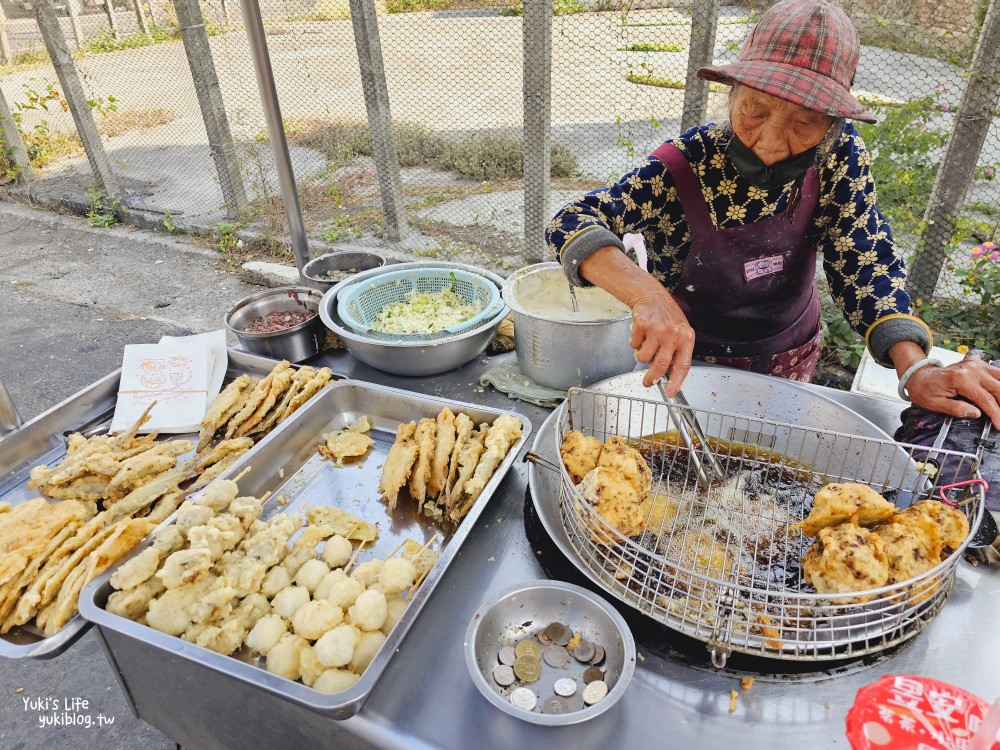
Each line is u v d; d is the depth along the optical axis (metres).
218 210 6.08
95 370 4.03
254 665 1.26
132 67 7.90
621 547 1.16
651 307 1.39
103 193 6.37
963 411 1.36
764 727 1.04
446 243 4.98
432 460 1.64
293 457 1.80
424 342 2.02
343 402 1.96
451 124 6.11
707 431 1.66
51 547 1.51
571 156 4.85
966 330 3.32
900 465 1.37
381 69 4.50
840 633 1.10
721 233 1.79
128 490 1.74
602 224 1.65
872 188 1.72
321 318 2.22
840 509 1.18
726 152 1.63
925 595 1.07
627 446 1.38
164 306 4.78
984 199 3.46
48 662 2.36
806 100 1.27
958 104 3.10
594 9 3.80
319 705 1.05
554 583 1.21
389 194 4.91
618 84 3.96
